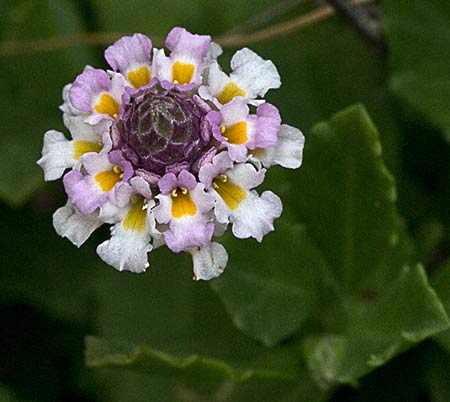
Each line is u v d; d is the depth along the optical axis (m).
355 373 0.11
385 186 0.11
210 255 0.10
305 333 0.12
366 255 0.12
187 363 0.11
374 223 0.11
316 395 0.12
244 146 0.10
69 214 0.10
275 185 0.11
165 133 0.10
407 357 0.12
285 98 0.12
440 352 0.12
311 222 0.12
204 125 0.10
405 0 0.12
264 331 0.11
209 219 0.10
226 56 0.12
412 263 0.12
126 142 0.10
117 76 0.10
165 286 0.12
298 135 0.10
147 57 0.10
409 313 0.11
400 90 0.12
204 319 0.12
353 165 0.11
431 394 0.12
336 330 0.12
